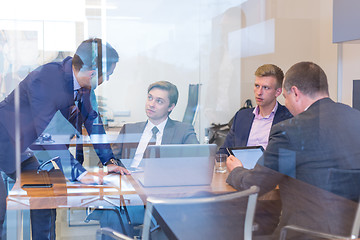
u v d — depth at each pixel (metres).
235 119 1.97
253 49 2.08
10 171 1.75
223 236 1.62
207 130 1.95
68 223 1.73
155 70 1.98
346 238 1.70
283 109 1.97
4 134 1.78
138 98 1.94
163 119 1.93
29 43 1.85
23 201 1.73
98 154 1.86
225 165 1.83
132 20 1.97
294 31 2.11
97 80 1.91
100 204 1.76
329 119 1.76
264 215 1.68
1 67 1.81
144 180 1.73
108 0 1.94
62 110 1.85
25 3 1.84
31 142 1.80
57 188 1.75
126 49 1.96
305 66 1.84
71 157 1.82
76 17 1.90
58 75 1.86
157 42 2.00
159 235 1.63
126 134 1.89
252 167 1.81
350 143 1.72
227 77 2.01
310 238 1.70
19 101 1.81
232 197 1.64
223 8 2.06
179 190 1.72
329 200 1.70
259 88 2.00
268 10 2.08
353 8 1.99
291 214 1.70
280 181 1.72
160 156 1.79
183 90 2.00
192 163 1.73
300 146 1.75
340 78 2.18
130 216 1.73
